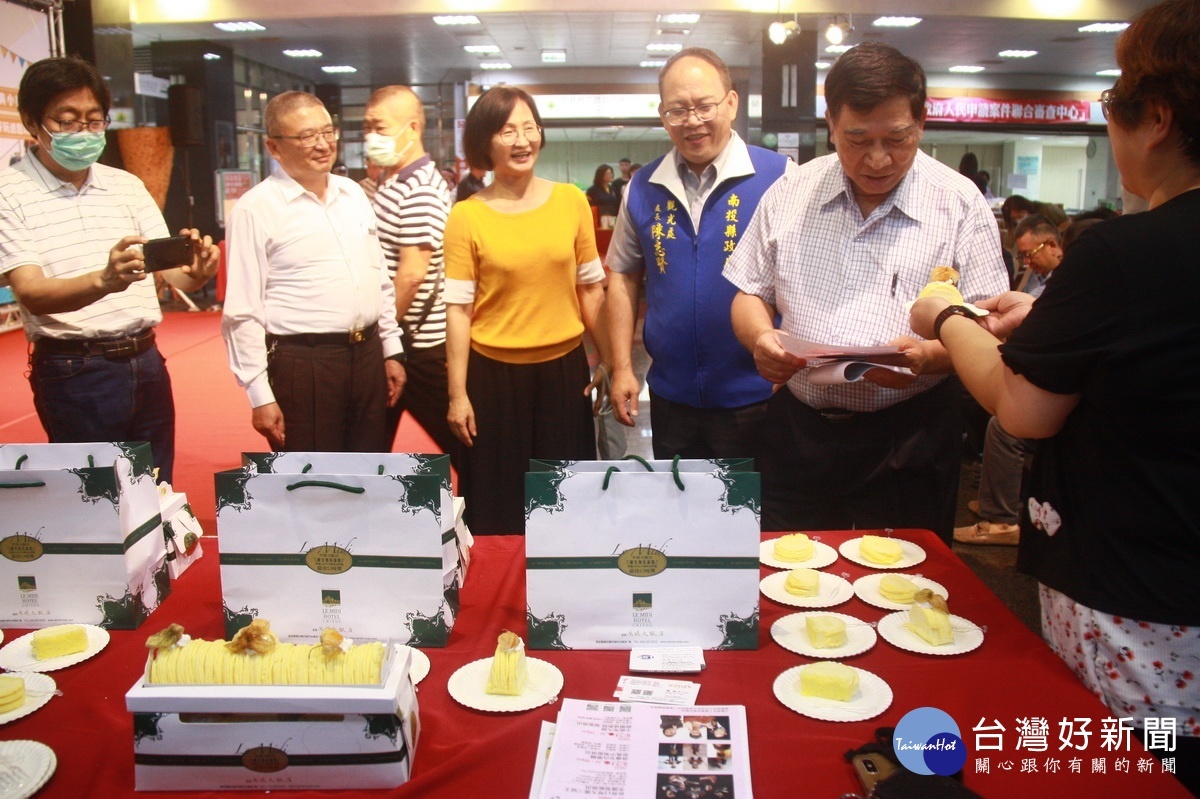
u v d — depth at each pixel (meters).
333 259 2.59
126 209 2.62
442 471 1.51
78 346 2.50
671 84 2.37
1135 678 1.22
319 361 2.60
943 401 2.05
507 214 2.68
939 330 1.48
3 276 2.38
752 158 2.49
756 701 1.29
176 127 9.95
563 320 2.76
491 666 1.35
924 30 12.27
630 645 1.44
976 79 16.42
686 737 1.19
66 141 2.33
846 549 1.83
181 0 11.05
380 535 1.43
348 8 10.98
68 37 7.39
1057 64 15.16
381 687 1.13
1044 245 4.11
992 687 1.31
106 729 1.25
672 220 2.50
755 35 12.57
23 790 1.12
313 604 1.45
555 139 23.09
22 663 1.41
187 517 1.82
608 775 1.12
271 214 2.54
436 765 1.17
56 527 1.51
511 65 15.54
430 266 3.18
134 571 1.54
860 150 1.80
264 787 1.14
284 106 2.48
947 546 1.94
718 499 1.40
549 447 2.81
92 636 1.49
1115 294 1.15
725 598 1.42
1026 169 20.97
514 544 1.89
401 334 3.15
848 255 1.98
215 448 4.90
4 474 1.49
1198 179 1.16
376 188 3.43
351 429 2.75
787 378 1.89
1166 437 1.16
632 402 2.74
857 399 2.03
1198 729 1.20
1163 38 1.11
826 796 1.09
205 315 9.46
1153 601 1.20
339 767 1.13
